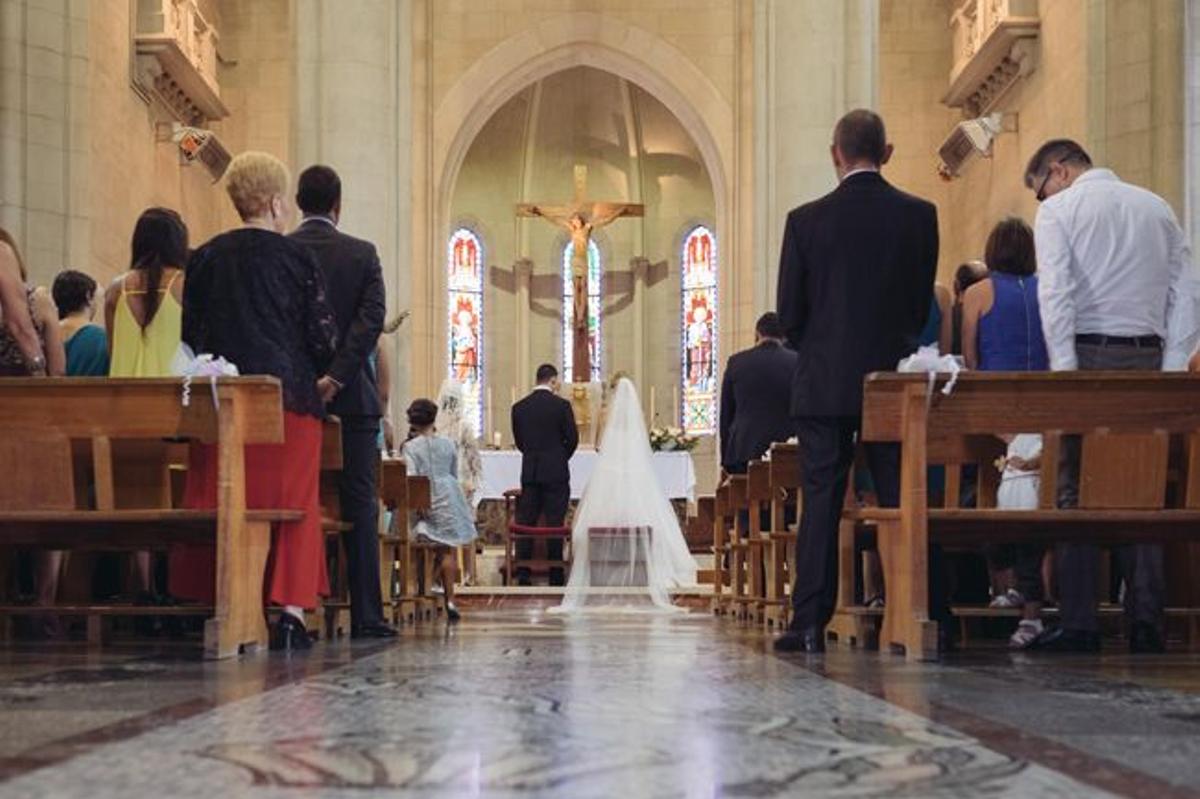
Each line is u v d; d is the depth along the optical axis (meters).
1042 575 9.80
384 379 11.26
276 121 32.38
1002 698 5.25
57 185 19.12
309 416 8.35
